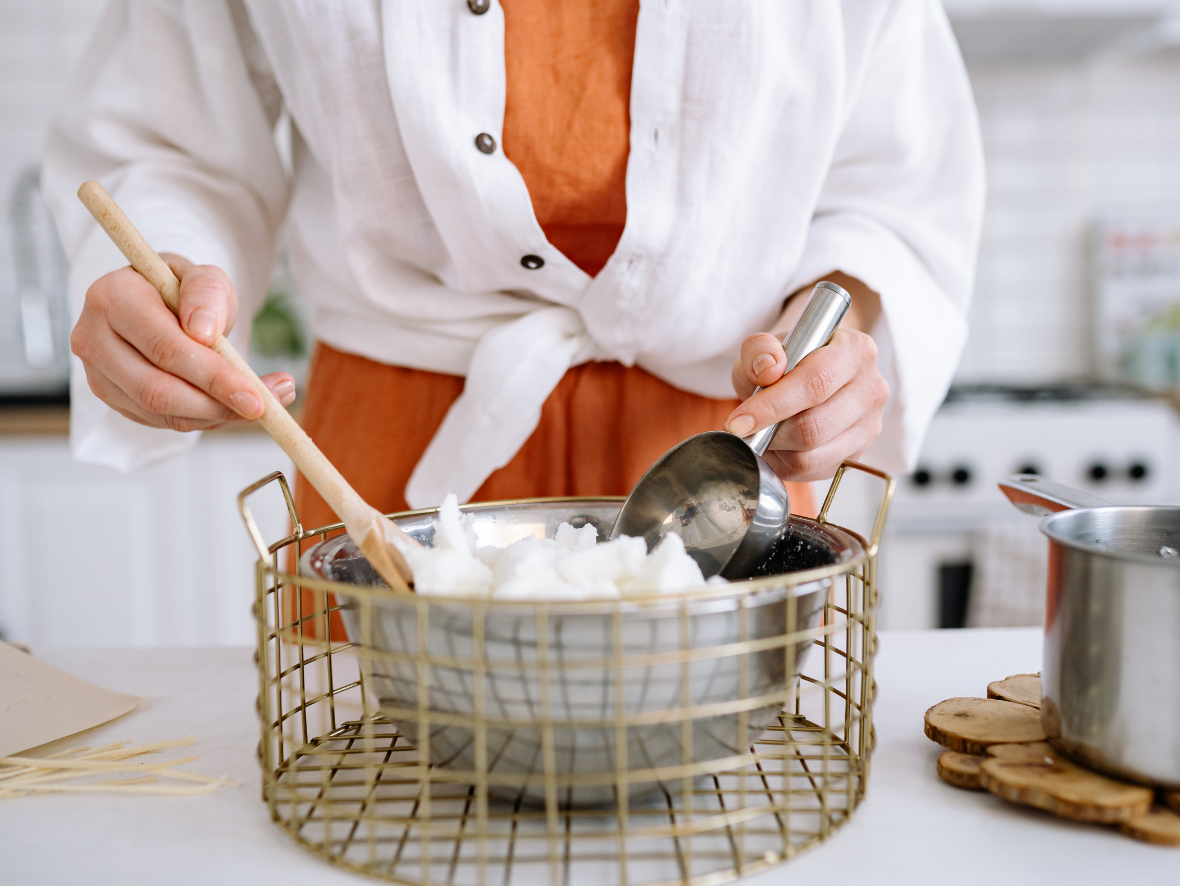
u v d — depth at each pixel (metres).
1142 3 1.81
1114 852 0.39
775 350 0.52
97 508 1.65
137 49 0.76
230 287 0.52
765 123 0.65
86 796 0.46
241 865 0.39
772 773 0.42
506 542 0.53
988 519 1.74
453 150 0.63
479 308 0.72
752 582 0.35
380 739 0.50
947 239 0.79
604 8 0.63
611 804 0.41
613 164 0.65
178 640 1.67
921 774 0.46
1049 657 0.44
